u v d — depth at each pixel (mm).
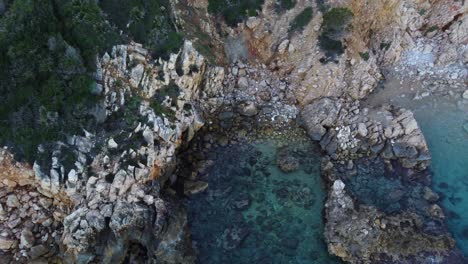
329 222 32781
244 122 39719
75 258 29797
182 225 32125
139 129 33281
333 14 39406
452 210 34125
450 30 44500
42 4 31766
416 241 31547
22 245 30062
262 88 41438
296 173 36781
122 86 33844
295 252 32125
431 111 41000
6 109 30438
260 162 37438
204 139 38500
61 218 31547
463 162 37312
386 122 38625
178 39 36406
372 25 43562
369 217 32656
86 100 32031
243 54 42188
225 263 31547
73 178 30844
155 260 30562
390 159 37219
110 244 30500
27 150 30578
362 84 41438
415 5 44594
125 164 32125
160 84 35781
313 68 40812
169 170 35094
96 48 32719
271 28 41812
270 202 34969
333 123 39250
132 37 34938
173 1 38594
